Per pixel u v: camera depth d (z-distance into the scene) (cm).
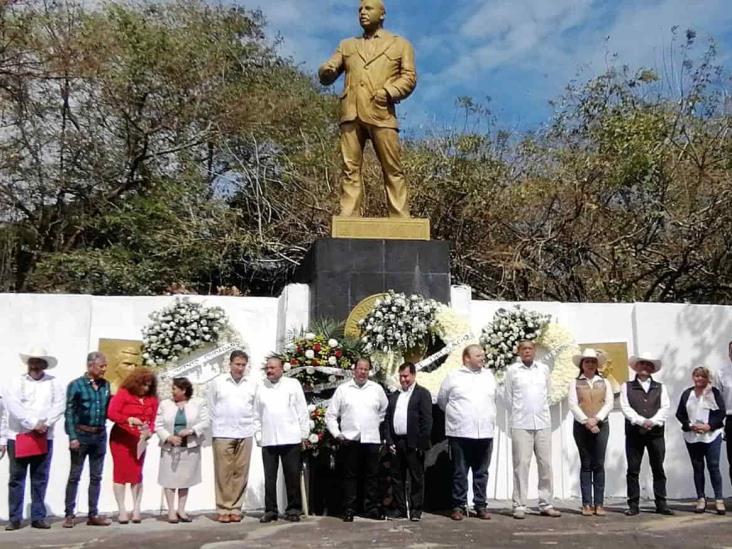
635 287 1709
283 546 659
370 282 1039
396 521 804
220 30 2191
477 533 726
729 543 673
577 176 1689
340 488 861
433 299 1044
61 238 1939
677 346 1074
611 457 1052
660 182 1630
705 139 1644
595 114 1789
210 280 1955
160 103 1964
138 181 1991
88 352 1019
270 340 1068
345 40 1164
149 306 1048
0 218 1873
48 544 687
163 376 1014
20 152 1831
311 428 854
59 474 973
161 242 1816
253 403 844
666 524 782
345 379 908
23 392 805
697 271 1655
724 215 1548
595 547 655
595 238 1714
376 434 821
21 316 1003
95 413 818
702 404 884
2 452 802
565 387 1036
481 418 824
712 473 871
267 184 2047
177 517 836
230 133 2052
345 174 1127
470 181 1778
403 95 1120
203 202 1900
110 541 694
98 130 1953
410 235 1074
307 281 1098
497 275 1792
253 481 1008
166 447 835
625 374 1069
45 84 1814
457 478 822
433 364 1002
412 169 1786
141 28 1914
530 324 1041
